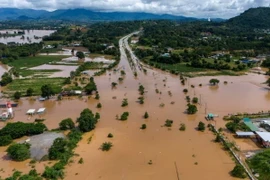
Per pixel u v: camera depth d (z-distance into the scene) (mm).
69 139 70875
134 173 57594
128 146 69125
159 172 57781
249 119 83188
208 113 91938
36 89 122688
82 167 59844
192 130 78375
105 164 61031
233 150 65938
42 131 75938
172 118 87750
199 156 63906
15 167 59969
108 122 84812
